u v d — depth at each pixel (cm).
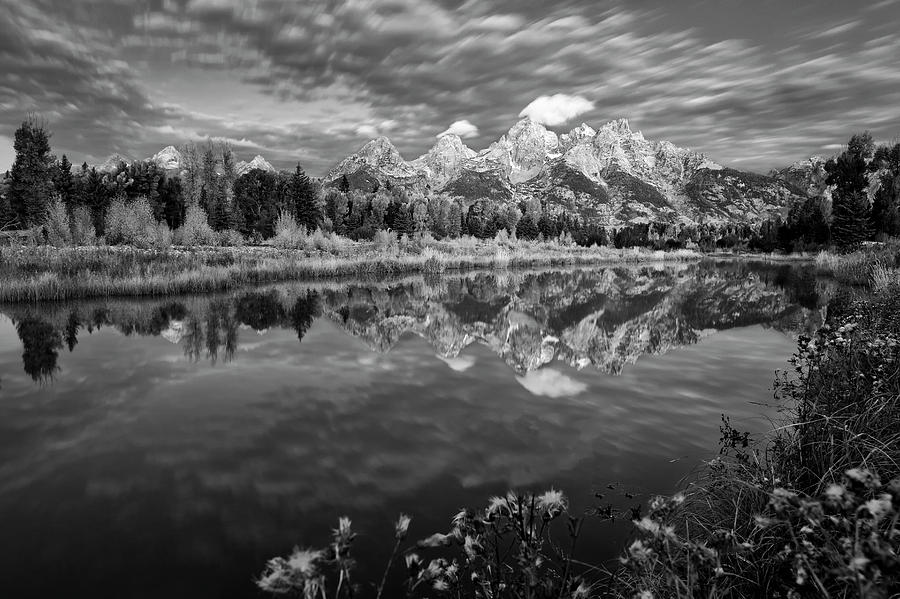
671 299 2167
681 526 364
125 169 5288
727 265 5459
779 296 2198
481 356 1087
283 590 135
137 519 433
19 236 3456
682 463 524
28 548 393
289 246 4181
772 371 938
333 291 2353
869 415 417
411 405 744
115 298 1970
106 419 687
